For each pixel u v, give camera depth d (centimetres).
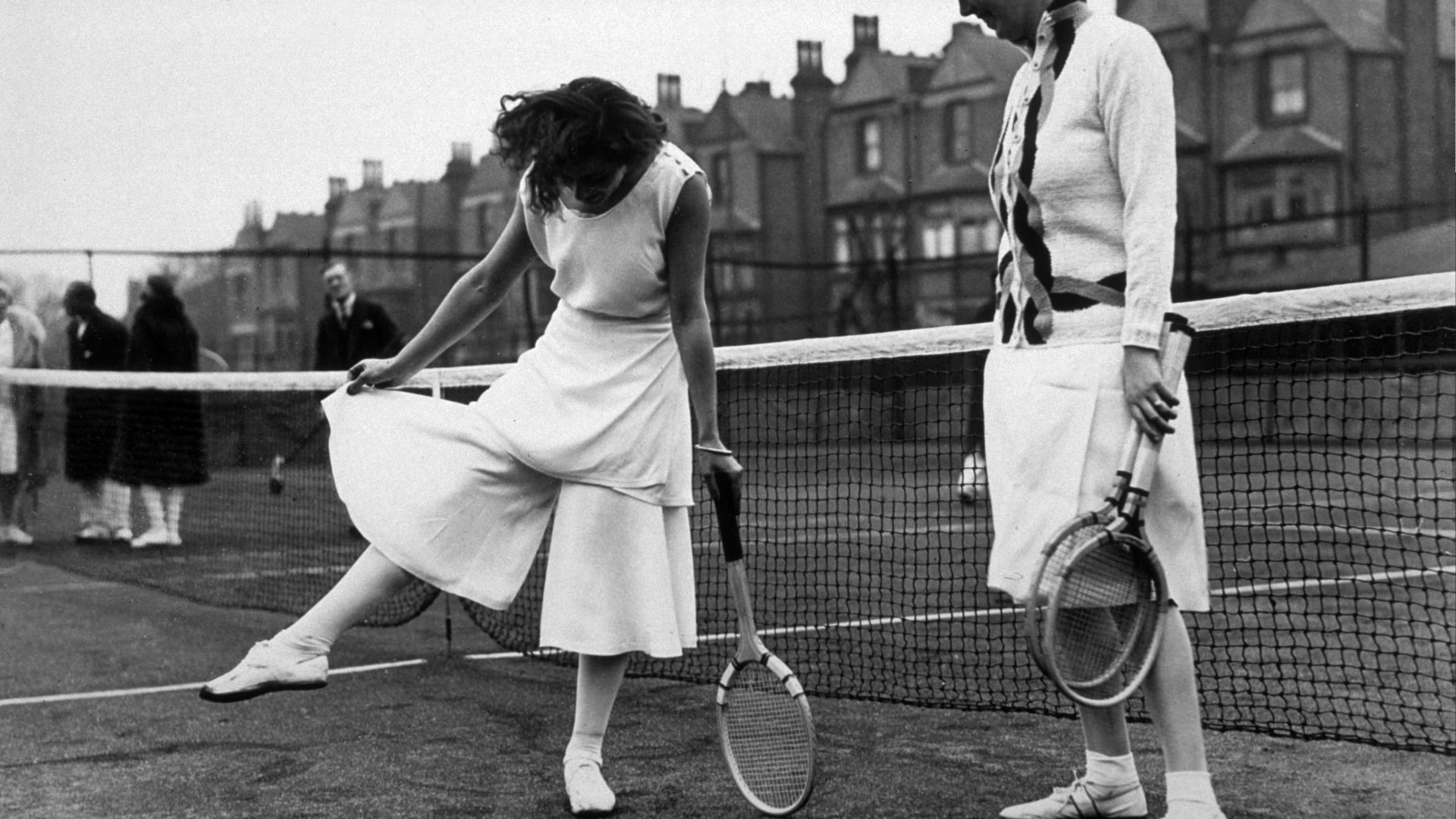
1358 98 2447
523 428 332
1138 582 276
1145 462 274
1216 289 2509
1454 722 410
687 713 441
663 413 334
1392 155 2461
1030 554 288
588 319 336
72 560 934
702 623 586
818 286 2944
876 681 479
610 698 343
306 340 3969
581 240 327
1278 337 1026
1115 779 309
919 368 1465
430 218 3756
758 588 683
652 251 326
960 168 2772
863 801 338
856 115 2906
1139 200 280
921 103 2814
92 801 355
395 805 345
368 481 338
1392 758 375
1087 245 289
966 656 521
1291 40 2478
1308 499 1115
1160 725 290
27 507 1155
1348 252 2381
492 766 382
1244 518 993
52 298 1639
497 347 2969
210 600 716
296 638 326
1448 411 1455
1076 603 274
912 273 2770
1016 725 417
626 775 368
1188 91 2547
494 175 3650
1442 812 326
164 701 477
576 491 331
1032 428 289
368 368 355
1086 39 291
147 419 989
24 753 406
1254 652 518
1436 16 2469
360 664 537
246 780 372
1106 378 284
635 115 314
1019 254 297
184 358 1019
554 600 332
